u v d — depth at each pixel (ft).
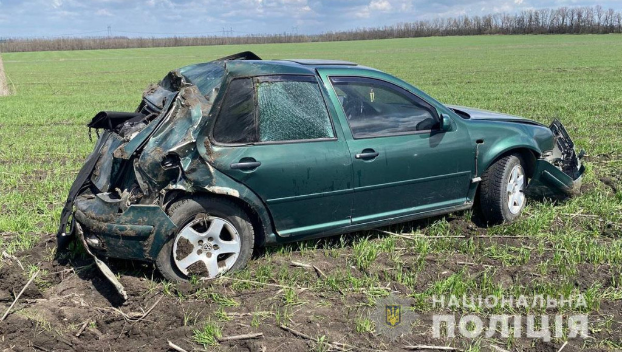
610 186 25.39
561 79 97.35
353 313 14.30
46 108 65.67
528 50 226.17
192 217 15.46
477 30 444.55
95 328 13.75
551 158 22.93
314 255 17.74
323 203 17.07
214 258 15.90
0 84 89.25
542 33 406.82
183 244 15.43
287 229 16.89
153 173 15.07
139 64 209.26
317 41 480.23
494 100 64.59
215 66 17.63
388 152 17.79
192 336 13.20
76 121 53.31
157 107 17.35
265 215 16.37
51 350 12.78
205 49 369.09
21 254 17.75
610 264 17.06
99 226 15.28
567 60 156.97
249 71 16.40
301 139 16.63
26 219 20.92
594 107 54.24
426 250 17.85
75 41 428.56
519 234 19.56
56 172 29.55
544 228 20.17
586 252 17.66
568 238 18.69
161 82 19.71
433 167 18.71
